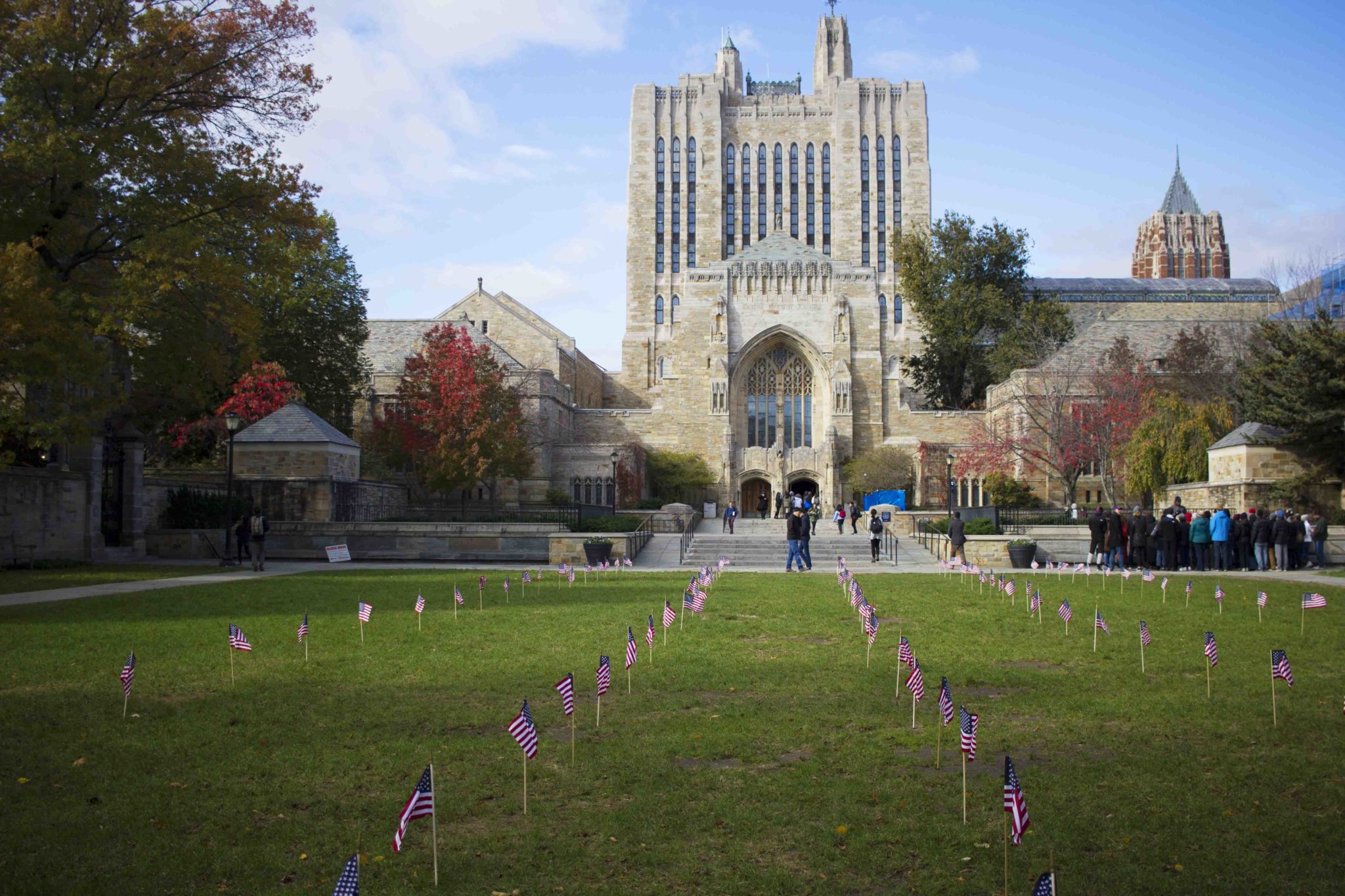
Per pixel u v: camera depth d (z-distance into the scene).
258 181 34.47
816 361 87.94
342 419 69.00
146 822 8.63
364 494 50.59
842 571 27.53
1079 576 33.62
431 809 7.03
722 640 18.39
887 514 59.81
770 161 132.00
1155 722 12.05
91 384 30.98
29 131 29.81
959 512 48.75
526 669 15.23
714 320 87.88
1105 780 9.73
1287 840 8.23
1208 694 13.58
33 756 10.50
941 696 9.73
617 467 80.88
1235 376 54.34
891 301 124.19
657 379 125.50
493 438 59.06
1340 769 10.08
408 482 73.56
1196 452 48.34
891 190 128.25
